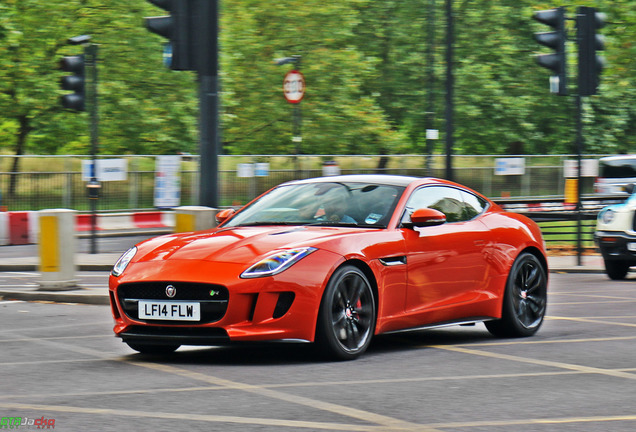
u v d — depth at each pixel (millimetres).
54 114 48094
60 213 17672
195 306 10023
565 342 12094
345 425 7191
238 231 11039
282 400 8180
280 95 53562
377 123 54125
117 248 30578
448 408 7871
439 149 56812
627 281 21812
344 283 10430
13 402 8148
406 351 11297
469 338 12648
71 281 17812
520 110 56312
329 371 9773
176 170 39438
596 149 59094
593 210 32344
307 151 54656
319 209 11633
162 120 47406
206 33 16500
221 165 41344
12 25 45125
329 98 54281
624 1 56156
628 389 8781
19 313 15438
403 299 11172
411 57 56625
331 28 53938
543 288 13094
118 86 47000
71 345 11938
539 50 57250
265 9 53750
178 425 7160
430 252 11516
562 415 7617
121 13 47625
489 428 7133
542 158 52094
